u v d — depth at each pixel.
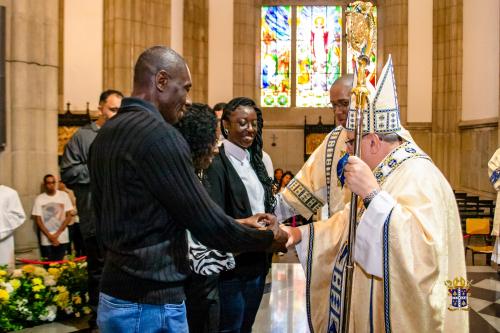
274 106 16.16
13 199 4.94
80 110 10.46
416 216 2.13
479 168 13.17
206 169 2.90
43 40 5.46
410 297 2.11
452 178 14.53
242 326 3.18
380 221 2.12
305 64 16.12
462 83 14.44
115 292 1.98
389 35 15.29
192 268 2.73
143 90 2.09
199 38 14.82
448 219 2.27
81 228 4.44
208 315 2.84
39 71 5.44
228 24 15.21
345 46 16.02
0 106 5.16
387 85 2.32
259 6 15.93
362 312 2.33
